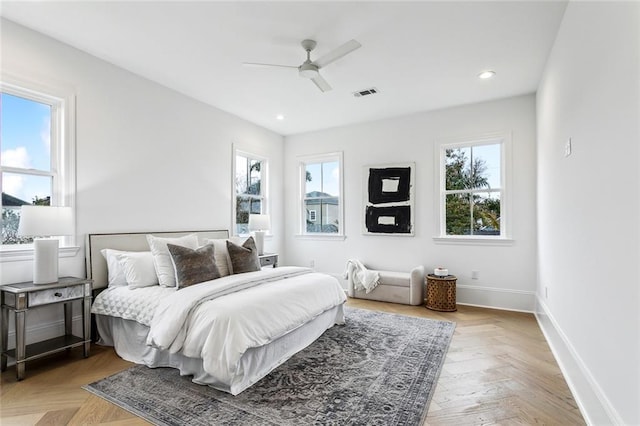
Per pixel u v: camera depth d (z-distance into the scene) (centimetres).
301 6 245
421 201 490
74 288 270
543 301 357
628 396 143
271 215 582
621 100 151
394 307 448
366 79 372
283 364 262
